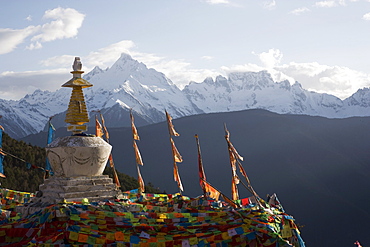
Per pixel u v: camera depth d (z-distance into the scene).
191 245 15.16
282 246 15.52
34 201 17.44
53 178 17.47
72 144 17.00
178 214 16.38
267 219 16.39
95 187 17.20
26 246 14.35
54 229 14.88
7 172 42.50
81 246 14.45
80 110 17.98
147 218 16.02
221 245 15.42
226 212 16.56
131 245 14.79
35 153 51.28
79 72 18.33
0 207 19.17
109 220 15.26
